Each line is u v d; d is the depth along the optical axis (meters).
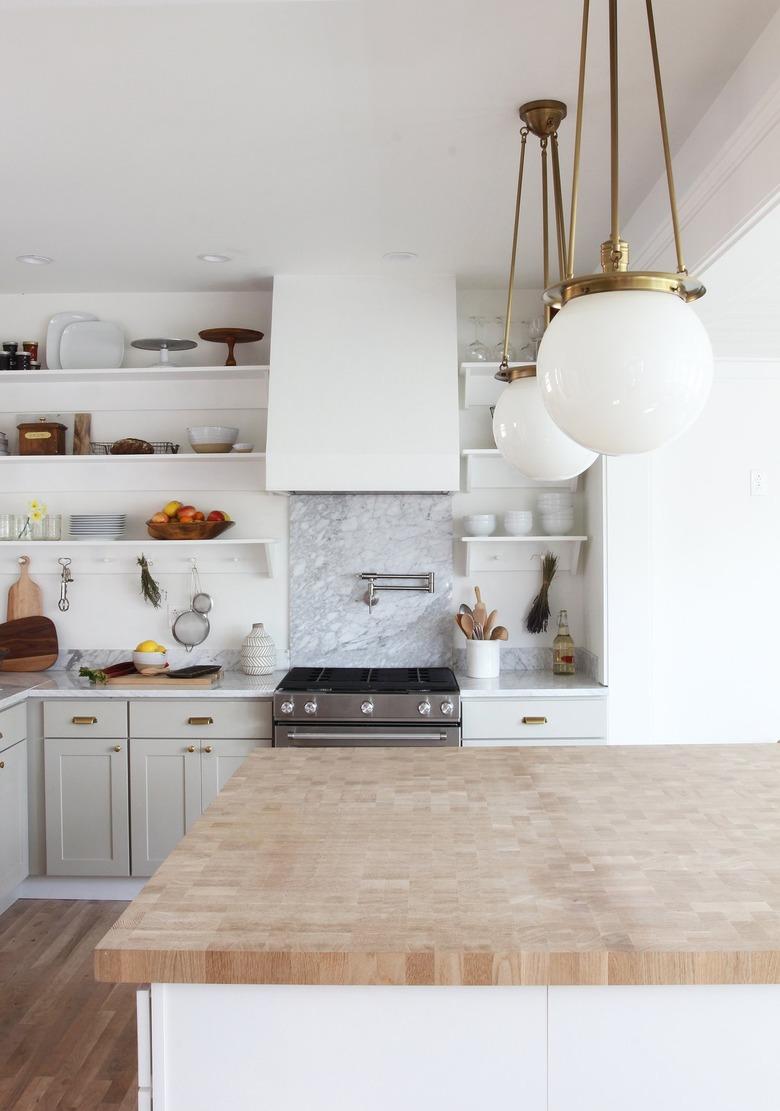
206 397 4.44
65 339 4.41
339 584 4.41
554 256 3.88
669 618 4.41
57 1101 2.54
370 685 3.84
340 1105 1.45
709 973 1.37
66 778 3.98
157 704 3.94
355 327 4.08
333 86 2.42
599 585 4.11
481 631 4.22
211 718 3.93
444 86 2.42
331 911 1.52
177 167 2.96
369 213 3.37
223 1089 1.46
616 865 1.71
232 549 4.46
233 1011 1.45
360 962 1.38
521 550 4.45
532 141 2.76
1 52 2.26
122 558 4.49
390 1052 1.45
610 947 1.38
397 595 4.40
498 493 4.46
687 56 2.28
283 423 3.99
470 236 3.62
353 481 3.96
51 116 2.60
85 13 2.09
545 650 4.46
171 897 1.57
